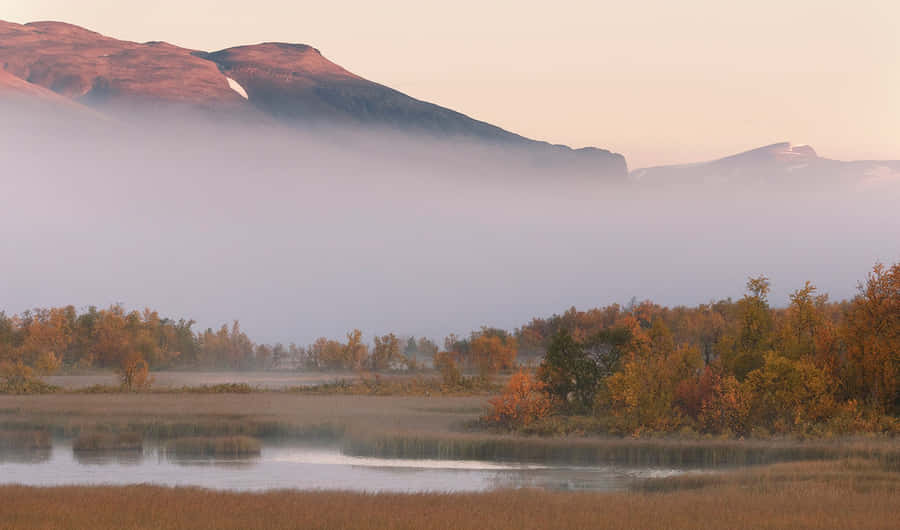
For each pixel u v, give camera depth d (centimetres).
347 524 4175
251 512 4522
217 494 5247
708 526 4100
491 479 6900
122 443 9125
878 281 9712
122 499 4928
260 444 9100
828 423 8725
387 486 6569
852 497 4944
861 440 7950
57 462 7888
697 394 9538
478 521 4250
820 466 6431
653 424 9169
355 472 7319
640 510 4562
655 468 7375
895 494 5103
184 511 4547
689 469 7300
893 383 9250
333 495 5256
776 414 9050
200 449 8700
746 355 10000
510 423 9800
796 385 9056
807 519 4216
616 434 9119
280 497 5109
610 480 6775
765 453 7688
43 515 4353
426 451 8406
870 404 9294
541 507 4700
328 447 8794
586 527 4100
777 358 9212
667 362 9956
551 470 7375
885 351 9281
